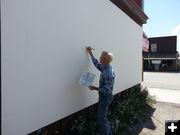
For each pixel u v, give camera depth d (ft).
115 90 19.20
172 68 115.96
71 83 12.28
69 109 12.24
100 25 15.65
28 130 9.23
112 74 12.09
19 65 8.63
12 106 8.38
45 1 9.93
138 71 27.73
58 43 10.98
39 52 9.68
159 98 28.71
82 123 13.24
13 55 8.35
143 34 31.27
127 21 22.13
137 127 16.29
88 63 14.02
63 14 11.31
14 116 8.49
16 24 8.43
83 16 13.29
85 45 13.62
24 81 8.91
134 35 25.11
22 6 8.67
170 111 21.33
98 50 15.40
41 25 9.73
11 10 8.20
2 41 7.89
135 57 25.90
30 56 9.16
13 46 8.34
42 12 9.77
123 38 21.01
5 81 8.05
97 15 15.15
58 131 11.94
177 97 29.73
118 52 19.61
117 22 19.17
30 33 9.11
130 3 21.61
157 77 70.38
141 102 22.71
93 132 13.20
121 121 16.34
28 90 9.13
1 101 7.92
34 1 9.25
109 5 17.22
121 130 15.02
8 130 8.25
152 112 20.77
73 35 12.27
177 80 58.75
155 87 42.34
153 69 117.29
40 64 9.77
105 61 12.32
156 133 15.20
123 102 19.43
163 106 23.38
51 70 10.53
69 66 12.00
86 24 13.67
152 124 17.12
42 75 9.93
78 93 13.06
